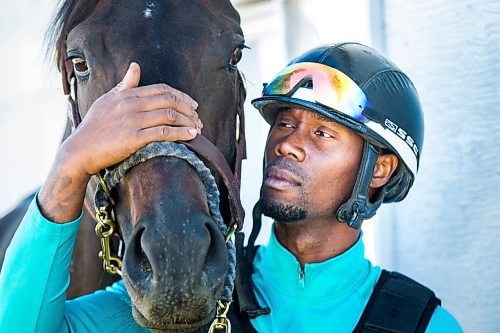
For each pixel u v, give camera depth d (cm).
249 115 429
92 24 174
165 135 146
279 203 176
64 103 550
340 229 182
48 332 155
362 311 178
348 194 181
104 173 167
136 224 141
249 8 425
